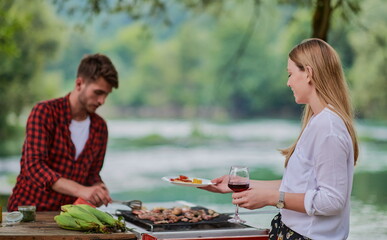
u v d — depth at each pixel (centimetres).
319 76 250
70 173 370
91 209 296
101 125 385
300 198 243
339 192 237
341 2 660
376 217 703
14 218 306
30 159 351
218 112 4475
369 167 1590
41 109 359
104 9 753
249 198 249
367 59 2691
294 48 259
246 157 2223
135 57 4700
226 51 4453
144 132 3569
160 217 324
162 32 4669
